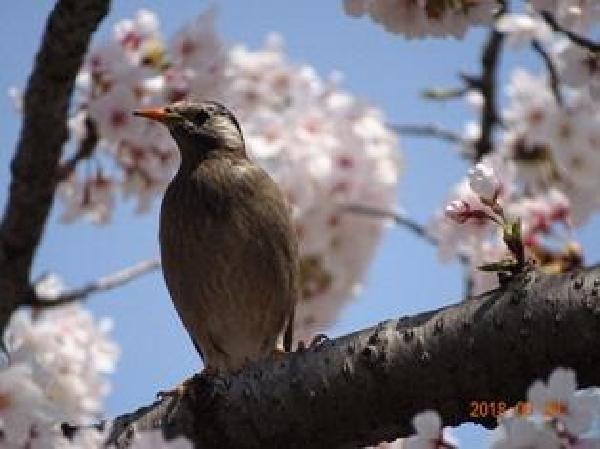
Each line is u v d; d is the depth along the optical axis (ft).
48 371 21.35
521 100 38.42
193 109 34.12
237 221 32.89
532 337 18.88
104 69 32.78
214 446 20.34
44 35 27.94
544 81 38.88
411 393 19.53
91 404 32.55
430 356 19.38
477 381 19.24
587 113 37.19
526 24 36.45
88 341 33.58
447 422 19.63
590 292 18.71
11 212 29.63
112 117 32.22
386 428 19.88
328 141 43.14
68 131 29.32
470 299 19.60
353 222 42.45
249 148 41.60
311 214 42.01
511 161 38.11
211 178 33.32
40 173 29.25
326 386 19.83
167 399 20.74
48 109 28.48
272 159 42.52
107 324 34.40
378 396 19.66
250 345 33.47
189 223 33.14
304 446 20.16
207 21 34.58
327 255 41.81
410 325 19.70
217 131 34.17
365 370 19.66
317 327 41.65
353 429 19.95
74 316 34.50
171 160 34.22
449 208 21.95
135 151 34.01
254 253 32.91
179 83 34.24
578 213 35.73
